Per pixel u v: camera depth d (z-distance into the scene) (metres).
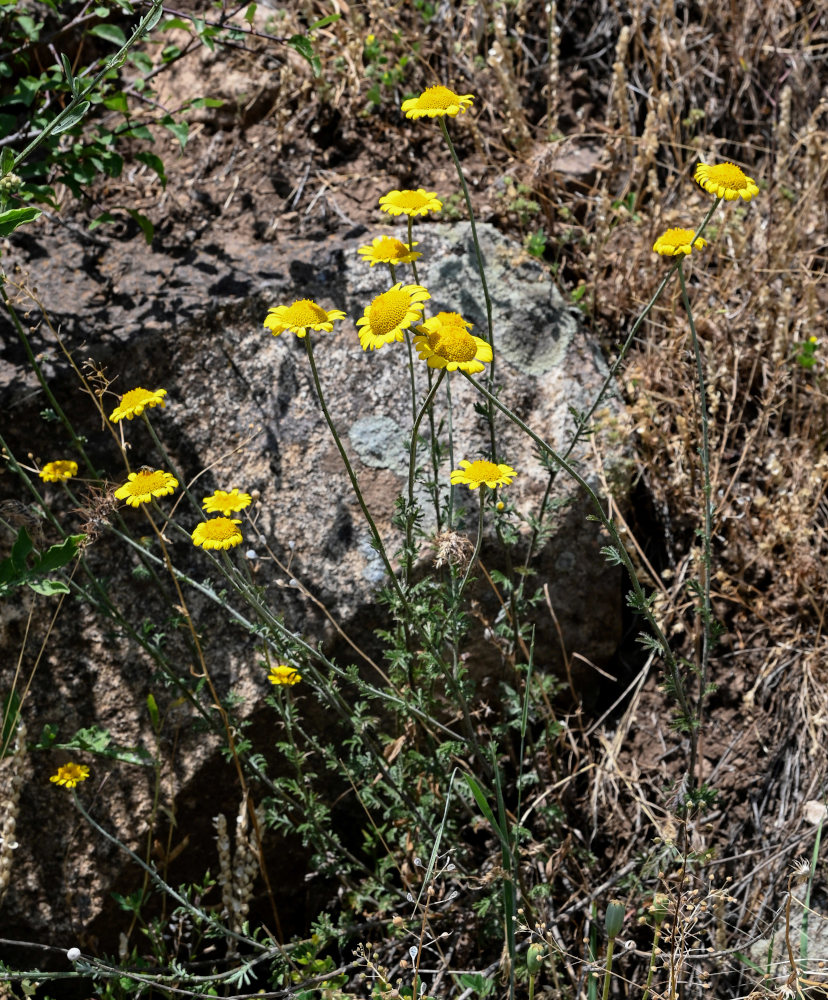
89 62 1.52
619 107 1.52
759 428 1.42
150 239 1.41
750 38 1.63
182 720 1.32
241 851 1.26
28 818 1.31
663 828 1.27
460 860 1.29
